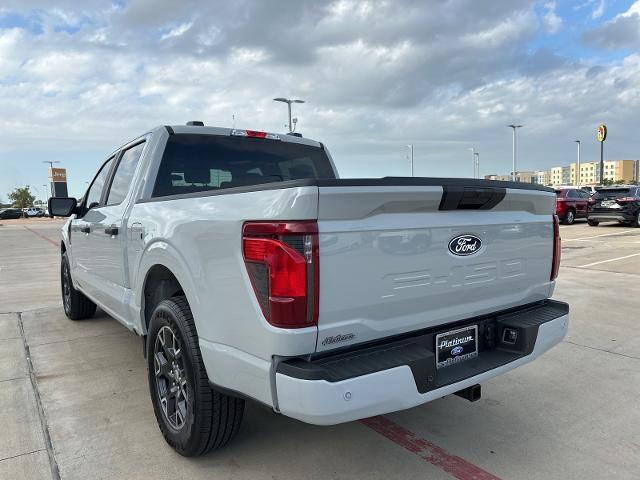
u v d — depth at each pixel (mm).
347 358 2258
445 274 2551
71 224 5453
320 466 2781
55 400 3641
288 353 2092
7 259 13836
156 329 2996
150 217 3143
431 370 2346
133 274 3471
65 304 6133
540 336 2920
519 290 3053
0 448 2963
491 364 2723
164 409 2992
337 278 2143
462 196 2510
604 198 19688
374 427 3252
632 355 4598
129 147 4258
